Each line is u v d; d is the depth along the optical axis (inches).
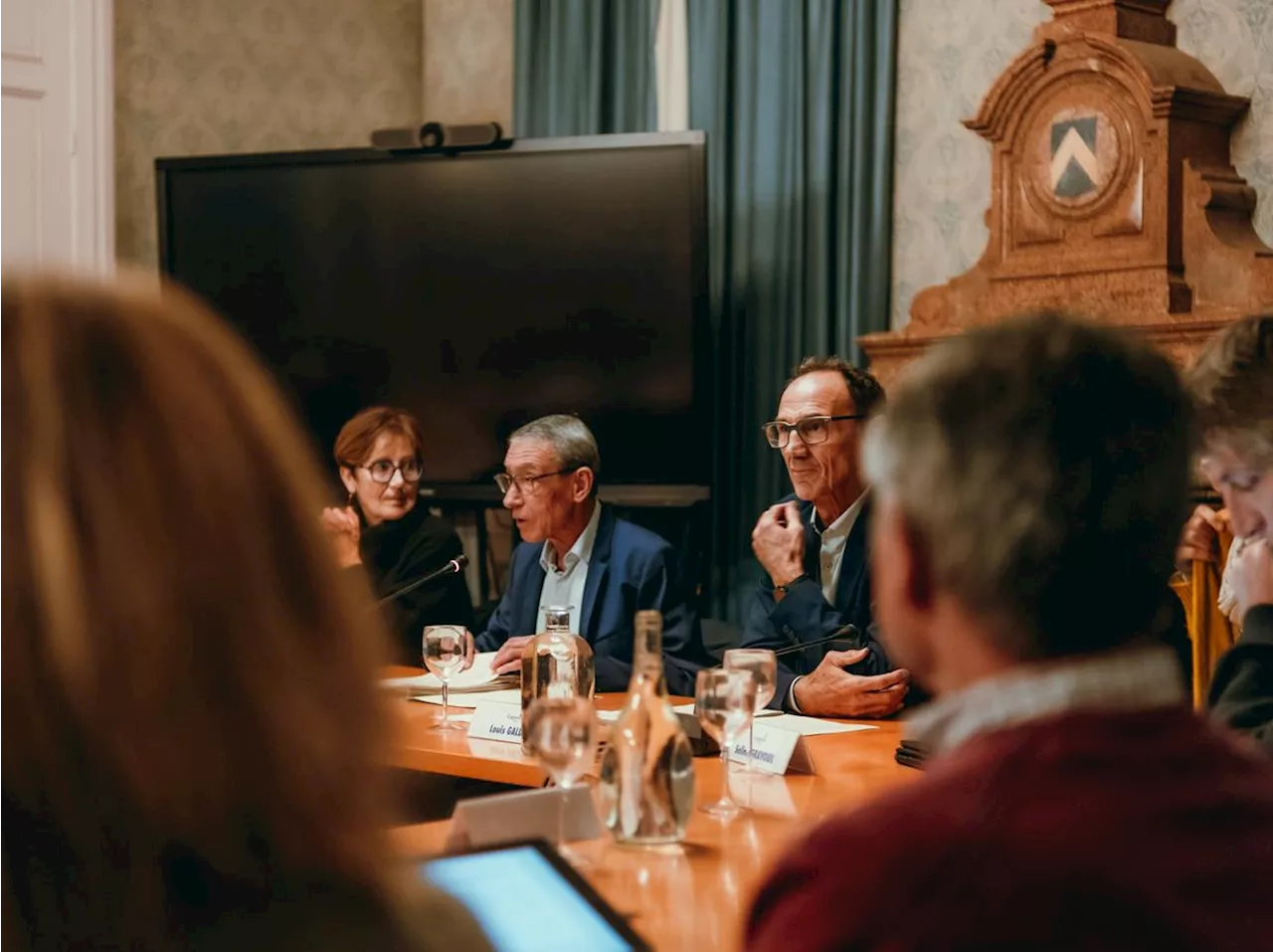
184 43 219.1
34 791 21.3
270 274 209.5
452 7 232.4
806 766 85.7
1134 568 34.9
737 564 194.1
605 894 62.0
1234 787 32.7
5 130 199.2
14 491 21.3
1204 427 64.2
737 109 193.3
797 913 32.7
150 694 21.1
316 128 229.6
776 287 189.9
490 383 201.2
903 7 182.1
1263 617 63.9
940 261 179.3
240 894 22.5
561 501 132.4
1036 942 30.5
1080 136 153.2
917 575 36.9
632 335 193.9
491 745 95.7
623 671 120.7
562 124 209.0
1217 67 154.9
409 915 23.8
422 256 203.5
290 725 22.3
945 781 33.3
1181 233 148.1
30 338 22.2
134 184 216.5
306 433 209.0
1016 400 35.4
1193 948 30.4
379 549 153.8
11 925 21.5
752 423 192.4
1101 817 31.5
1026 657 35.1
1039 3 168.9
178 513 21.8
